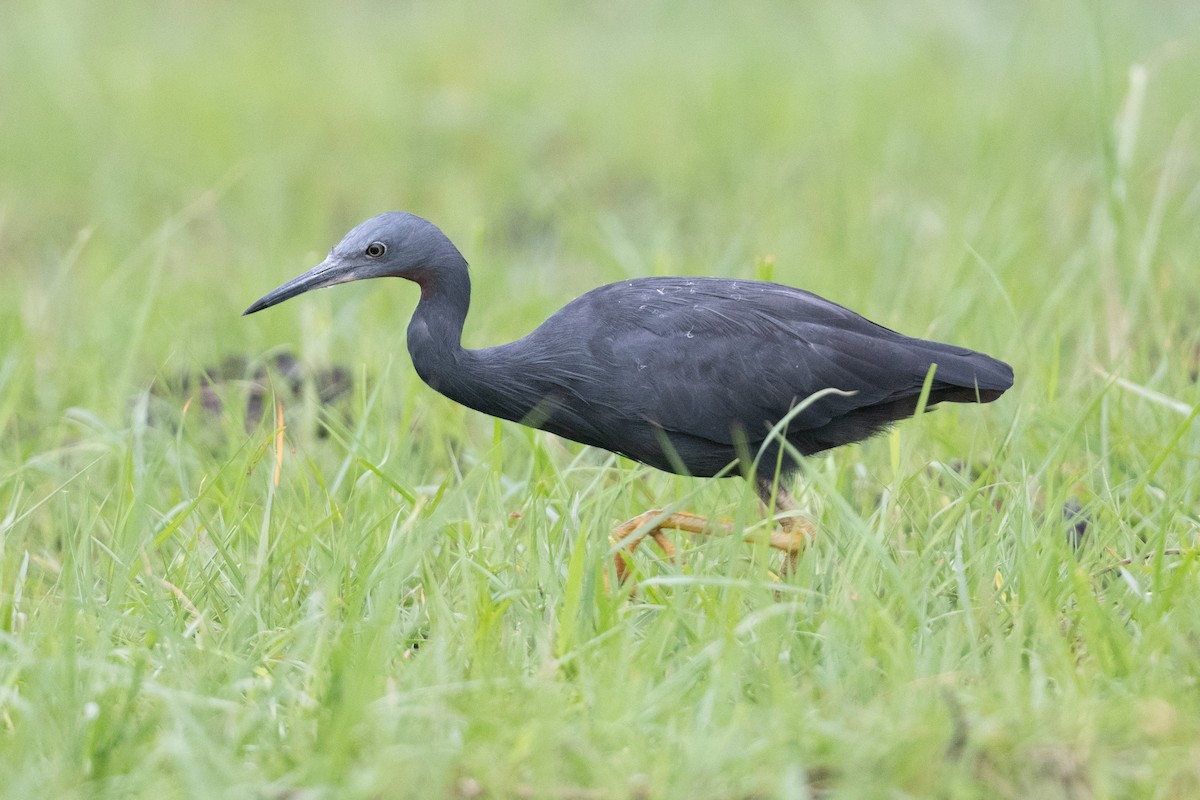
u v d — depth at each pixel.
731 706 7.91
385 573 8.87
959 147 20.12
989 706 7.59
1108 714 7.45
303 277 10.46
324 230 20.33
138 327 13.03
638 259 16.08
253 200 20.02
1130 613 8.67
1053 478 10.19
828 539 9.66
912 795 7.07
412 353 10.66
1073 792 7.11
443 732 7.55
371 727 7.54
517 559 9.63
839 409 10.36
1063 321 13.63
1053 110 21.25
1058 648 7.91
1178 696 7.62
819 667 8.20
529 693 7.83
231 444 11.72
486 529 10.04
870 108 21.80
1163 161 18.14
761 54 24.69
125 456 10.72
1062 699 7.69
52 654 8.21
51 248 19.36
